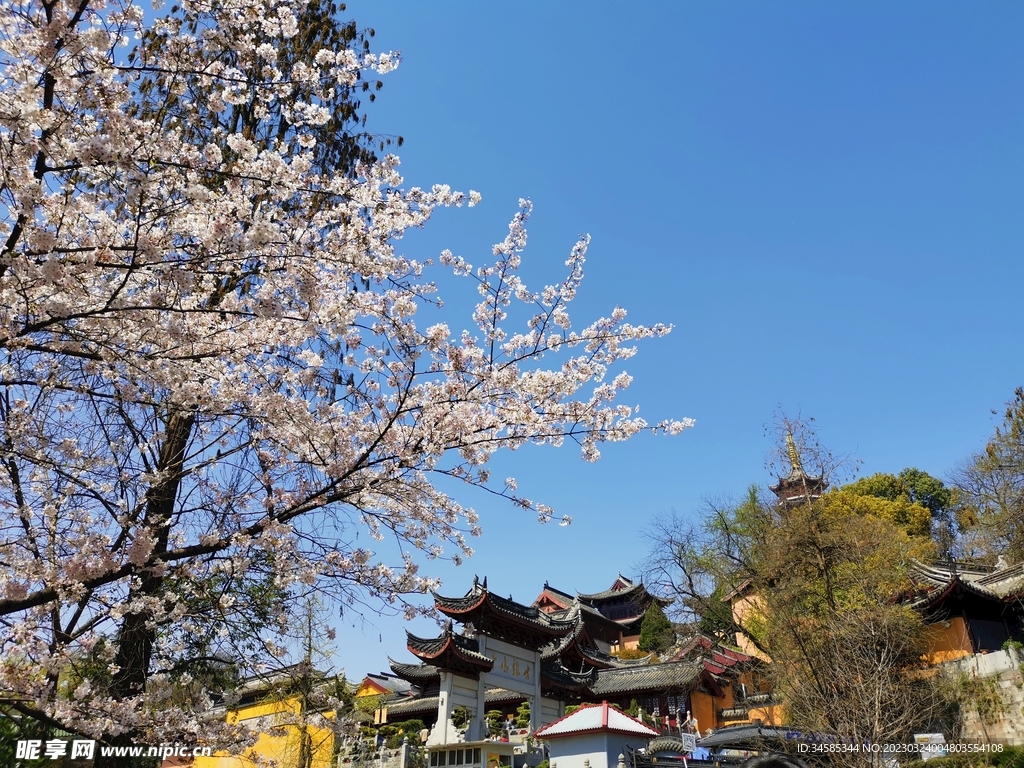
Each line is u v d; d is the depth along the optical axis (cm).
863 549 2433
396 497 816
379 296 809
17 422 718
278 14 722
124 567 661
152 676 783
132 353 662
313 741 2338
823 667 1842
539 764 2358
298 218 772
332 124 1213
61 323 626
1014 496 2858
